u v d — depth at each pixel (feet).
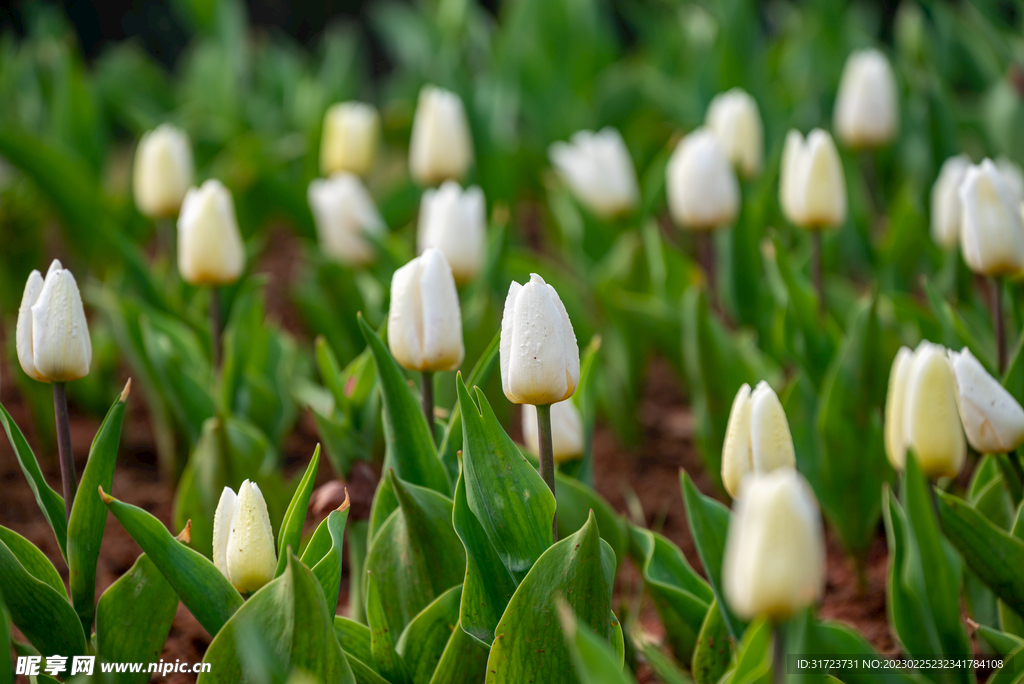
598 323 7.57
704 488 6.38
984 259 5.33
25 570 4.78
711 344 5.78
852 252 7.88
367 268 7.07
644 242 7.20
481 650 4.83
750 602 4.21
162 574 4.74
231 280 5.82
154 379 5.96
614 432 6.98
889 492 4.99
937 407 4.85
